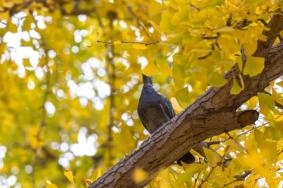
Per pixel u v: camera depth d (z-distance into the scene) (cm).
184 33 554
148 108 795
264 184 653
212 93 626
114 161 1027
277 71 615
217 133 638
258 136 597
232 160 625
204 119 629
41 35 987
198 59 553
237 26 566
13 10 906
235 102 620
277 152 632
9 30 896
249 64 554
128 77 1046
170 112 799
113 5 991
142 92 803
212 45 555
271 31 600
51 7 971
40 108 1076
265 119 622
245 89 613
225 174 629
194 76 555
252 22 571
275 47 621
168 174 664
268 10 574
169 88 962
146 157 653
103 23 1098
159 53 619
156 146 648
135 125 845
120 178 661
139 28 868
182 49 570
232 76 608
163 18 566
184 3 577
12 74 1107
